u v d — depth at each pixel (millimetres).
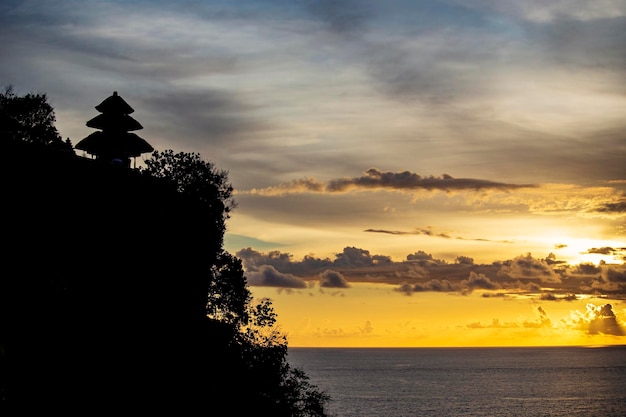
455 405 183750
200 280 49781
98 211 45219
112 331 39656
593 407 181750
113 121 64375
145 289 43875
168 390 39781
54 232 42188
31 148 46375
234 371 46156
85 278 41344
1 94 51688
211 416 41719
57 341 36156
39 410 31797
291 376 51031
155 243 46375
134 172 50875
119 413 35938
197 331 45688
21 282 37688
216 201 53250
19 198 42438
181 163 53156
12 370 31812
